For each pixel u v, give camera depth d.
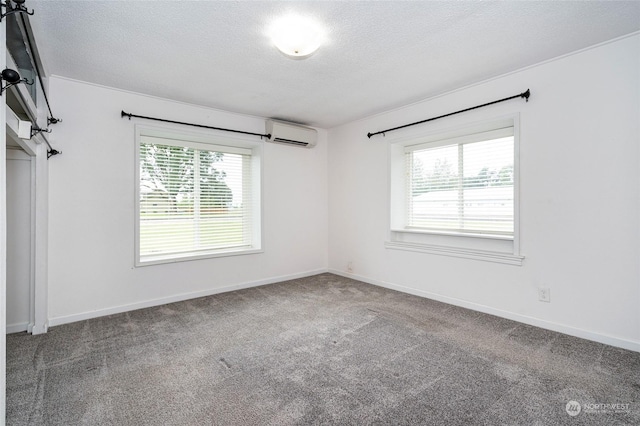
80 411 1.60
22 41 1.68
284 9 1.85
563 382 1.84
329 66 2.62
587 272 2.40
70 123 2.85
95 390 1.78
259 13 1.88
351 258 4.51
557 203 2.54
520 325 2.70
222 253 3.82
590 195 2.38
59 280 2.81
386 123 3.93
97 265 2.99
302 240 4.62
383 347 2.31
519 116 2.73
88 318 2.93
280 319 2.90
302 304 3.34
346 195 4.56
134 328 2.69
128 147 3.15
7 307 2.61
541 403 1.65
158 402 1.67
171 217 3.63
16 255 2.64
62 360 2.12
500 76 2.84
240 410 1.61
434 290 3.48
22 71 1.67
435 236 3.59
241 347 2.33
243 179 4.26
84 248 2.93
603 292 2.33
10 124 1.49
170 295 3.43
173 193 3.65
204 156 3.91
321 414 1.58
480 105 2.97
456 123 3.20
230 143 4.01
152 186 3.50
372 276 4.20
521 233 2.75
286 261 4.43
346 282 4.29
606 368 1.99
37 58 2.11
